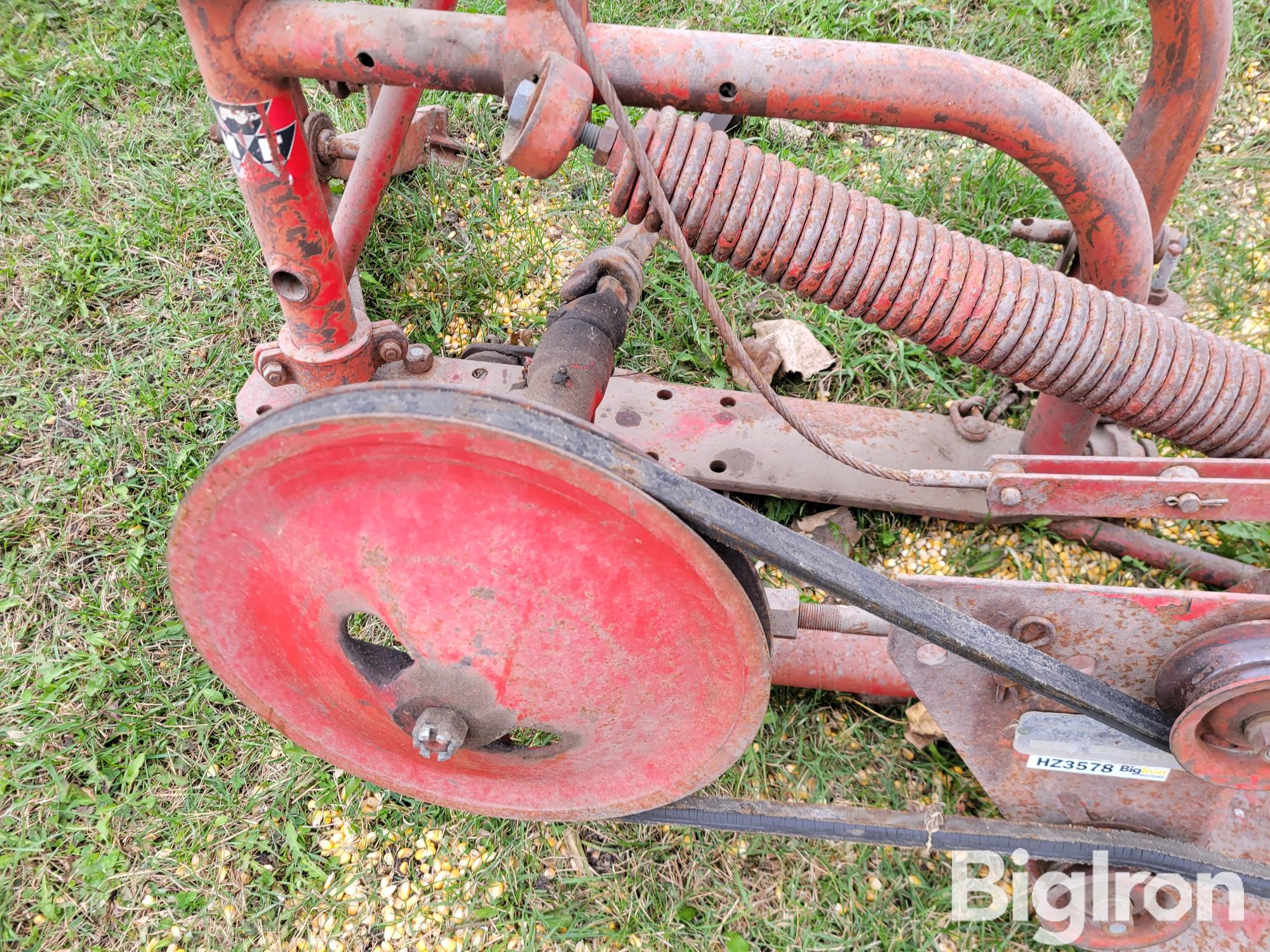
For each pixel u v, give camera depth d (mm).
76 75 3809
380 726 1831
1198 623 1648
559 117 1567
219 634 1706
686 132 1724
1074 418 2373
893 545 2738
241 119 1791
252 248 3320
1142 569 2654
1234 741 1646
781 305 3215
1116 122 3613
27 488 2848
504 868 2291
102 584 2680
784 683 2391
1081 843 1863
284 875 2303
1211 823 1941
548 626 1510
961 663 1777
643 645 1533
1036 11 3842
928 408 3010
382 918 2236
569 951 2201
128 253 3340
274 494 1432
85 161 3582
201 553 1538
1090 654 1758
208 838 2320
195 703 2482
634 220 1815
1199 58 1905
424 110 3342
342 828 2348
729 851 2311
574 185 3520
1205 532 2754
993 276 1837
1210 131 3553
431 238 3379
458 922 2227
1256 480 1886
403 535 1428
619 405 2734
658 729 1701
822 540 2703
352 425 1287
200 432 2986
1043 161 1785
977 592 1680
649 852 2307
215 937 2211
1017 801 2027
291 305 2258
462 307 3240
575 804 1924
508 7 1604
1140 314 1906
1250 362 1945
